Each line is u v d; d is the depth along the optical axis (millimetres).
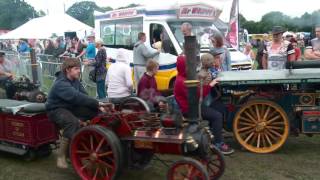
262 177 4906
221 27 11078
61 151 5035
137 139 4309
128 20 11023
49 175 5129
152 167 5277
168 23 9953
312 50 7773
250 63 10492
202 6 10133
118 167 4348
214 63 5750
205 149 4176
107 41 11953
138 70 8633
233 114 5945
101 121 4586
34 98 6922
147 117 4441
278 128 5789
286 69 6734
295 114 5793
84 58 12586
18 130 5570
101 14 12328
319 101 5719
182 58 5090
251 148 5852
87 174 4695
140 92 6266
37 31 23219
